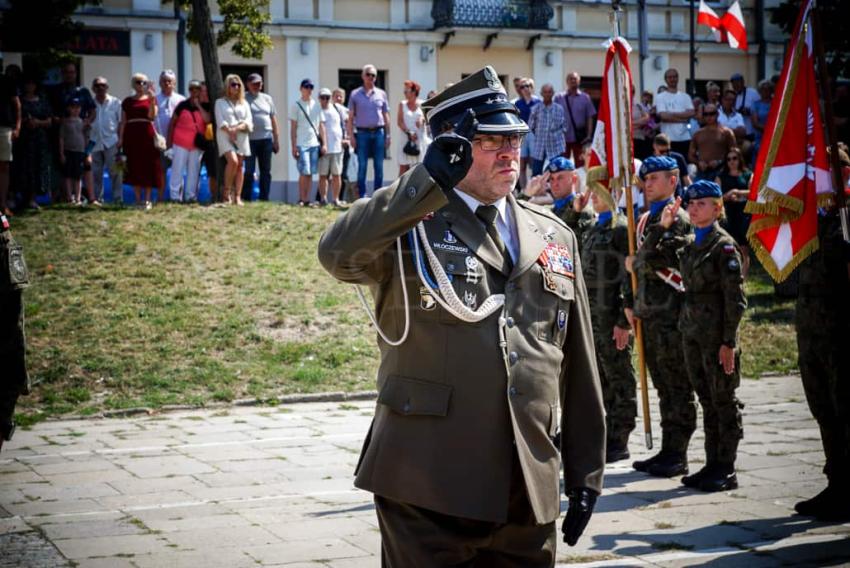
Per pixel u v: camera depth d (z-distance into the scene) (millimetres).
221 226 14289
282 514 6172
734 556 5387
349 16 25312
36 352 10516
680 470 7230
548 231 3525
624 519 6133
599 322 7723
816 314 6211
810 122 6387
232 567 5191
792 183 6336
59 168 14969
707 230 6789
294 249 13828
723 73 29047
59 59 17672
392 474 3219
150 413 9508
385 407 3314
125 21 22812
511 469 3242
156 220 14188
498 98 3361
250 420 9172
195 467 7406
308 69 24938
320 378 10500
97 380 10156
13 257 4895
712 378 6750
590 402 3502
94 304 11633
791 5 21250
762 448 8023
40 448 8094
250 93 16016
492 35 26344
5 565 5219
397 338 3295
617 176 7801
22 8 17609
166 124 16016
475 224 3344
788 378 11352
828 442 6195
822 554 5414
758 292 14211
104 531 5824
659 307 7184
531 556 3365
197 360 10664
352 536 5727
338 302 12297
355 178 16766
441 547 3186
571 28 27375
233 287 12414
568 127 16438
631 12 27938
